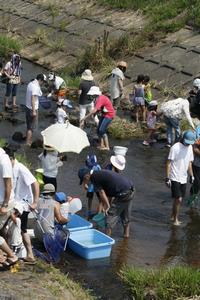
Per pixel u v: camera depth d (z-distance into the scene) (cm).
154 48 4112
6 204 1600
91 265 1761
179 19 4328
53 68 4409
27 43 4906
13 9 5575
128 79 3838
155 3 4666
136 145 2975
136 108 3244
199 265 1820
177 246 1944
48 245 1744
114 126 3130
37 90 2741
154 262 1817
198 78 3341
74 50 4531
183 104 2814
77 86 3822
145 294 1603
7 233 1647
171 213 2205
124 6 4794
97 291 1630
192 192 2252
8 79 3347
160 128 3111
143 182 2506
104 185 1892
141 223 2102
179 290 1611
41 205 1767
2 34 5175
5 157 1595
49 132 2106
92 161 2078
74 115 3288
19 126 3148
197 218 2172
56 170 2092
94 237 1859
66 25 4922
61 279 1616
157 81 3719
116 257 1825
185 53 3909
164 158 2803
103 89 3794
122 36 4259
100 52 4162
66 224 1852
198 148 2225
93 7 5009
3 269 1622
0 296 1471
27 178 1658
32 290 1530
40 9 5347
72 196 2256
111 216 1911
